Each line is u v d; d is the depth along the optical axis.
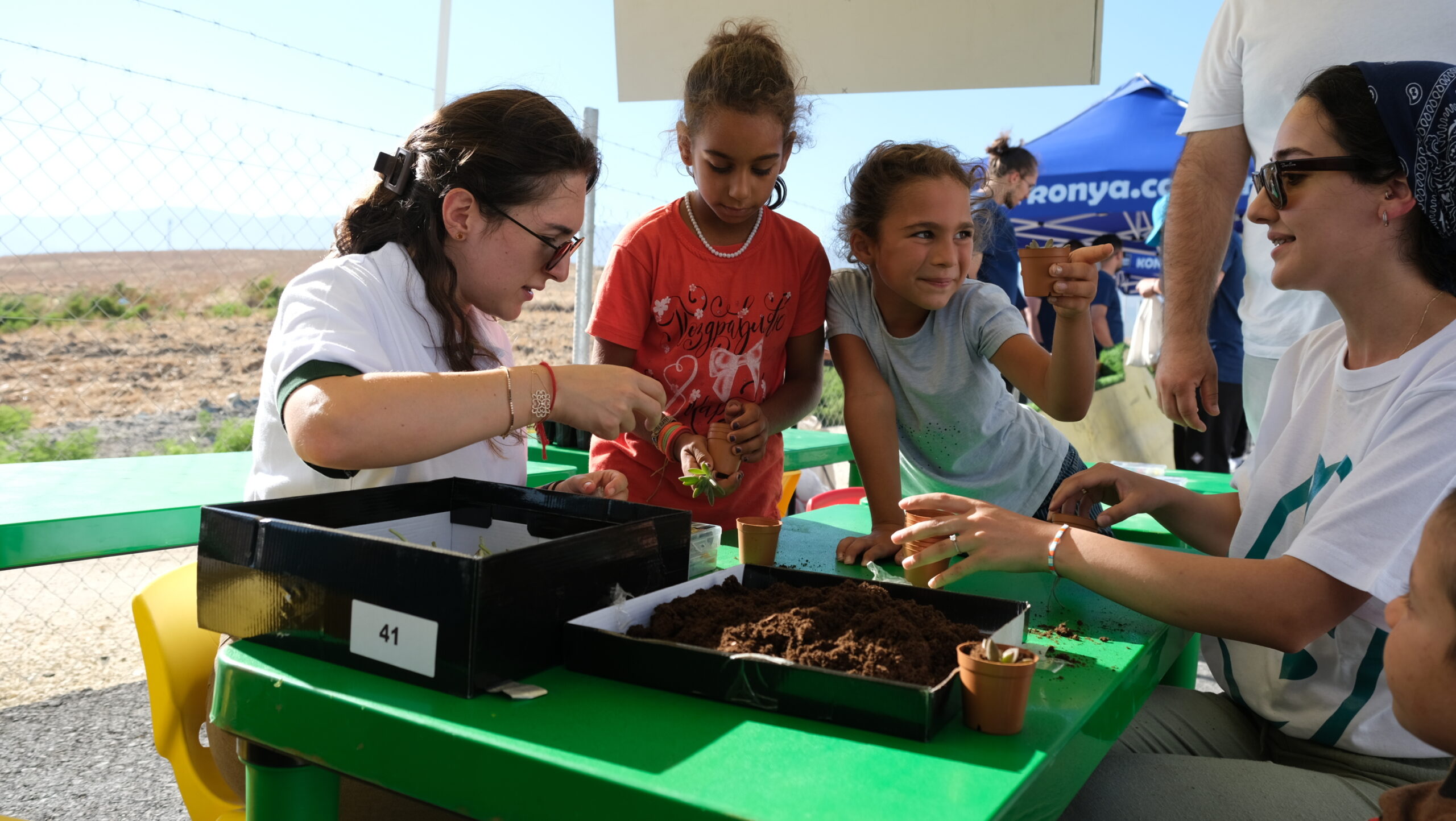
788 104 2.06
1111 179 6.78
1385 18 2.40
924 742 0.85
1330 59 2.47
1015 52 3.61
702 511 2.39
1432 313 1.35
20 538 1.98
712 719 0.88
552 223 1.49
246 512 1.11
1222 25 2.79
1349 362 1.48
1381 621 1.34
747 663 0.91
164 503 2.27
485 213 1.46
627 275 2.24
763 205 2.19
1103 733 1.02
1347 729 1.39
